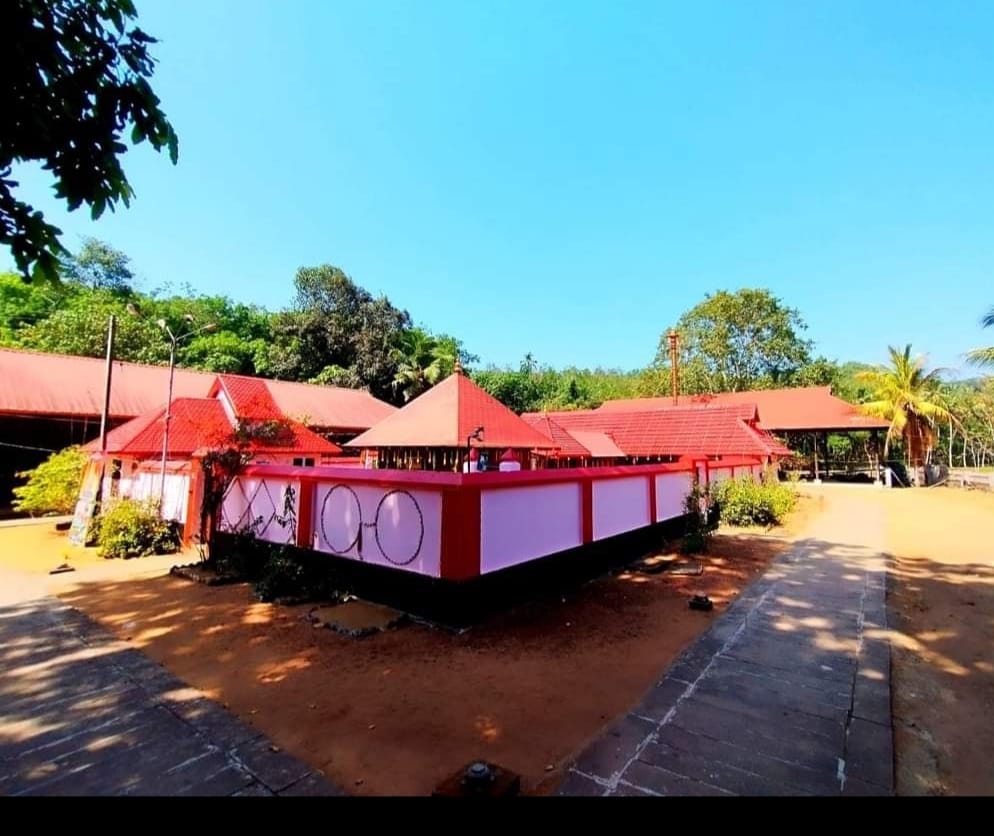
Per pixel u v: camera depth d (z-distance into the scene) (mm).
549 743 3209
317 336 33250
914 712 3656
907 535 10742
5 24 2443
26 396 17516
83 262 37094
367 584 6223
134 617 5762
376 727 3418
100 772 2906
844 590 6641
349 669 4359
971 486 23734
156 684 4078
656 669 4332
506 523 5816
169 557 8992
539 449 14789
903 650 4746
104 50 2785
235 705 3732
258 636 5160
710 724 3412
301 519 6941
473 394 14594
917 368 26750
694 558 8609
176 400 13602
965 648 4766
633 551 8523
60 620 5656
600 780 2812
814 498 18125
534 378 48250
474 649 4773
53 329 24703
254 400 14016
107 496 10914
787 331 36094
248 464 8148
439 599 5453
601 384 51094
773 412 28234
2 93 2486
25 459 17734
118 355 25359
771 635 5090
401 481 5695
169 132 3039
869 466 30781
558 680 4133
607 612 5859
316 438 14922
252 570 7496
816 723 3420
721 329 36250
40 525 13352
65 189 2789
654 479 9250
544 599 6320
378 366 32844
